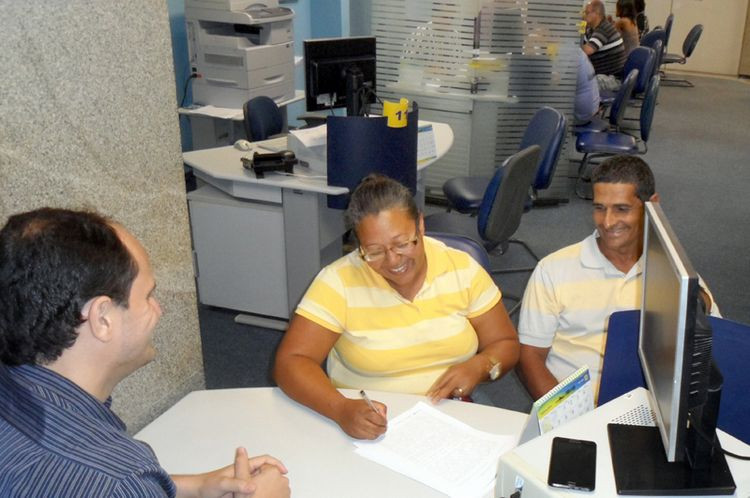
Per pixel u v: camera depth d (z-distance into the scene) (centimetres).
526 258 426
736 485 115
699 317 108
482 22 459
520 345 200
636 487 112
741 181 569
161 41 158
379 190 165
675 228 471
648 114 495
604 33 640
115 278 93
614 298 190
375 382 180
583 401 142
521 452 121
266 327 348
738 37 994
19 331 89
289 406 167
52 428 87
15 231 91
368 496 137
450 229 344
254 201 328
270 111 411
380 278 176
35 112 129
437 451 149
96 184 145
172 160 167
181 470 146
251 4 447
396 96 494
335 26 591
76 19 135
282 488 131
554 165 373
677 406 106
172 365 176
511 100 474
